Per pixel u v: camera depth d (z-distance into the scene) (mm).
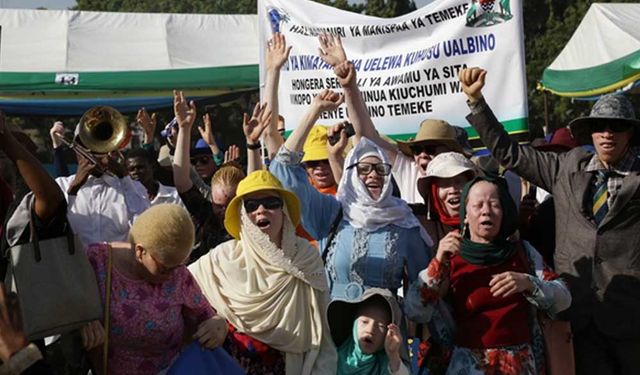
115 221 6363
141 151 7762
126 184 6512
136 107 16234
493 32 7770
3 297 3488
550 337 5641
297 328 5281
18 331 3473
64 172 8703
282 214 5379
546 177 6008
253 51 16859
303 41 8391
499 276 5250
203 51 16797
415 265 5699
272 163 5863
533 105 29953
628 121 5676
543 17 34750
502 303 5355
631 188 5727
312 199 5820
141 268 4797
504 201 5344
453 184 5883
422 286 5332
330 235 5773
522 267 5422
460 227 5516
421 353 5695
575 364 5938
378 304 5332
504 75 7738
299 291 5332
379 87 8172
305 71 8383
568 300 5359
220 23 17594
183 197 6859
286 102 8461
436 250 5812
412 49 8055
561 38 32031
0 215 4746
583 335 5898
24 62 16047
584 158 5922
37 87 15617
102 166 6426
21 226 4641
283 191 5371
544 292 5270
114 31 17078
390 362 5152
